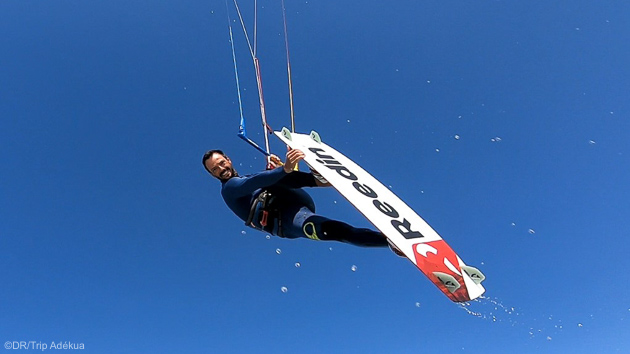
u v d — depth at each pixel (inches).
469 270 177.8
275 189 212.8
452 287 168.1
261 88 260.8
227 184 217.8
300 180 212.4
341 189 193.8
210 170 231.9
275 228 210.4
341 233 193.0
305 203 214.7
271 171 199.0
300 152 196.5
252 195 219.0
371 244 190.5
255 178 201.9
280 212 209.9
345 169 210.8
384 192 208.1
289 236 210.2
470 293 169.8
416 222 196.7
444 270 173.9
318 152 216.8
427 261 175.0
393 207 199.5
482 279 177.5
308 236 198.7
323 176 196.5
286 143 210.5
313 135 233.9
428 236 190.2
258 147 243.1
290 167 194.9
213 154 231.3
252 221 216.1
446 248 187.3
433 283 166.9
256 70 263.0
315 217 198.7
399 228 187.0
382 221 186.4
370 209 190.7
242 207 221.1
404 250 175.5
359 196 195.3
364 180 209.5
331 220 195.8
